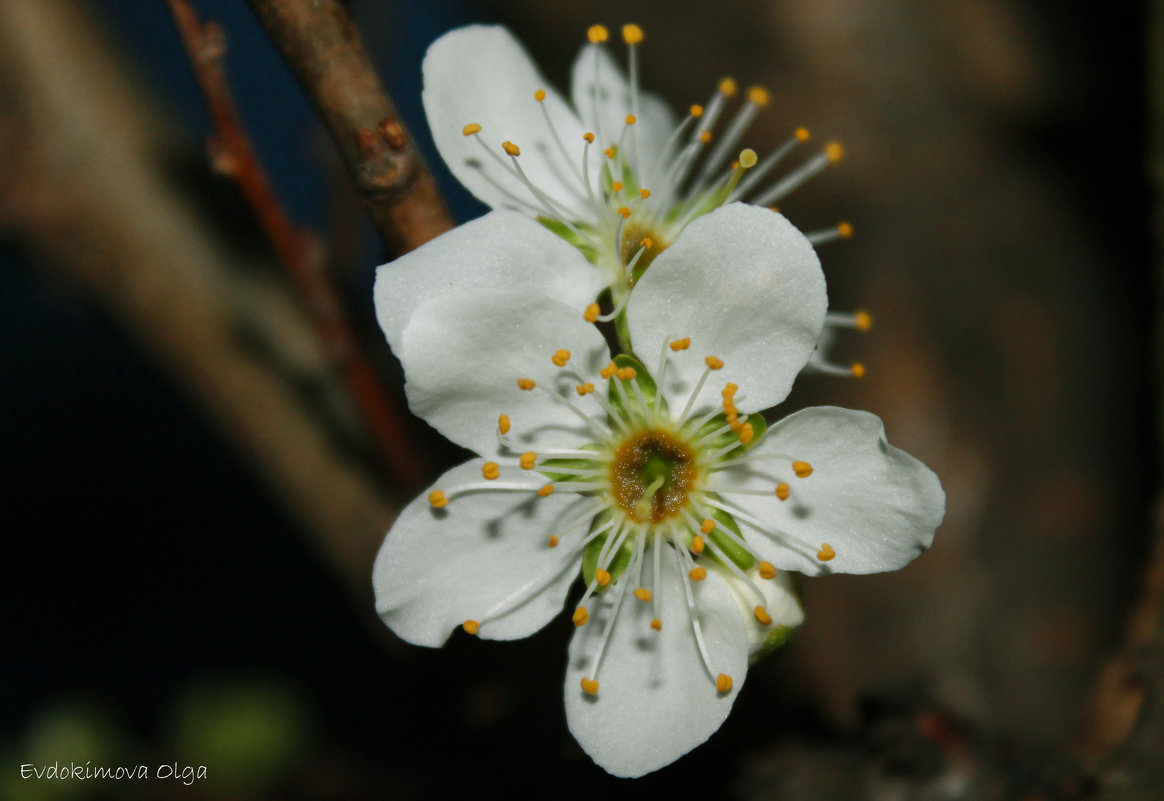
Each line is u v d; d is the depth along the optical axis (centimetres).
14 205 15
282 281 15
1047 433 18
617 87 15
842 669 16
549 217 14
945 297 19
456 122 14
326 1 13
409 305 13
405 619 13
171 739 18
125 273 15
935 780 15
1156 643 15
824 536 14
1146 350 19
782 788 15
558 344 13
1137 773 15
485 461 13
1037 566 18
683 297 13
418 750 17
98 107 15
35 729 17
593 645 14
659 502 14
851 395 18
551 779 16
